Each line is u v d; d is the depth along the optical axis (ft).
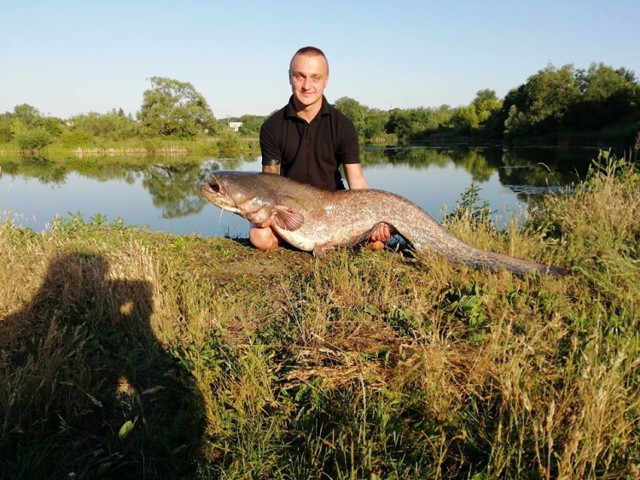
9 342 10.63
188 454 8.04
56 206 44.21
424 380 8.75
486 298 12.05
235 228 30.37
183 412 8.75
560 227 19.86
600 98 161.68
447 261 15.07
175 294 13.32
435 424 8.11
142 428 8.48
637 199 20.20
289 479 7.48
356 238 17.39
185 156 148.77
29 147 158.61
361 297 13.07
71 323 11.84
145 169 93.86
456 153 135.54
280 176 17.44
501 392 8.38
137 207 43.06
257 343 10.91
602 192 21.04
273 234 18.39
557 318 10.57
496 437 7.34
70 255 15.62
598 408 7.32
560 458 6.97
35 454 7.75
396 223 16.78
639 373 8.95
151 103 184.96
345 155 18.17
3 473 7.45
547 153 121.19
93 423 8.73
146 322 11.78
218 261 17.22
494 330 10.15
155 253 17.08
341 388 9.19
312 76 16.51
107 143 166.20
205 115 188.34
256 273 15.99
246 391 9.00
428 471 7.22
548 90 173.68
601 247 15.74
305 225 17.35
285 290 14.08
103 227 22.50
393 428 7.98
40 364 9.24
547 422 7.32
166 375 9.70
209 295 13.44
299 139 18.03
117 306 12.23
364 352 10.27
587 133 155.94
